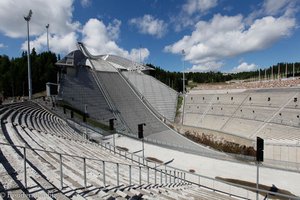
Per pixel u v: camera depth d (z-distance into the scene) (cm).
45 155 1280
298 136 3962
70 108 5041
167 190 1356
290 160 2898
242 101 5959
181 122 6378
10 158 1026
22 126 2067
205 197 1385
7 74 6950
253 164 2897
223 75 15162
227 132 5172
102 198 857
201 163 2973
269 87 5862
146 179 1633
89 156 1748
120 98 6606
